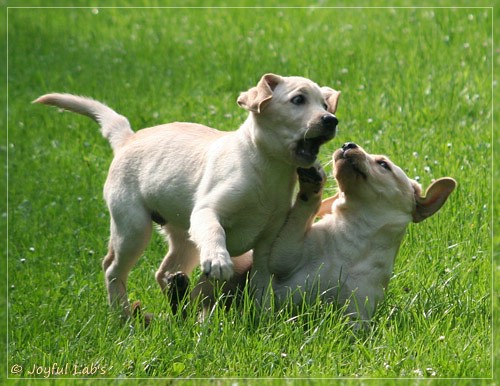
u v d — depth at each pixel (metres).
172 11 21.75
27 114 15.81
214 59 17.77
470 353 7.72
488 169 11.59
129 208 8.73
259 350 7.52
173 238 9.09
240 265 8.76
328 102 8.01
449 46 17.00
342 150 8.30
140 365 7.52
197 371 7.47
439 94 14.43
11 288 9.77
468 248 9.75
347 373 7.34
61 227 11.37
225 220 8.11
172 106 15.19
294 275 8.43
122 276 8.91
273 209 8.20
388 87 14.94
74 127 14.87
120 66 17.89
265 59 17.36
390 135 12.77
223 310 7.94
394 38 17.89
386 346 7.61
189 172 8.37
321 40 18.30
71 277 9.67
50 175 13.15
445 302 8.59
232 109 14.66
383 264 8.40
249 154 8.07
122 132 9.38
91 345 8.02
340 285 8.31
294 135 7.73
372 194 8.34
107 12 21.91
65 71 17.77
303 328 8.08
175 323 7.93
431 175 11.23
